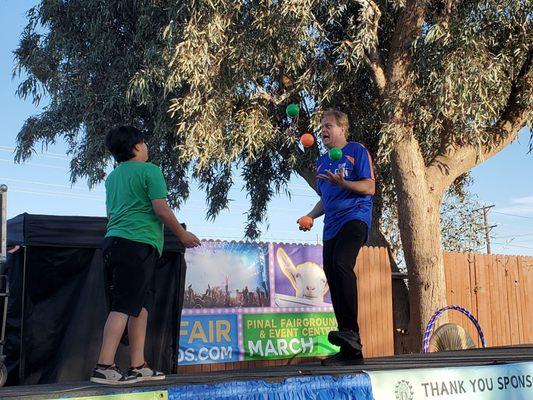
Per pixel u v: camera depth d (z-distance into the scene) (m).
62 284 5.41
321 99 10.81
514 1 9.62
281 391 3.37
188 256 8.25
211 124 9.88
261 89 10.78
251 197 14.01
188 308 8.13
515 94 11.27
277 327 8.89
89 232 5.52
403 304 11.13
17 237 5.38
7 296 4.62
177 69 9.40
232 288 8.57
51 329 5.32
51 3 12.36
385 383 3.74
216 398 3.16
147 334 5.64
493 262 12.26
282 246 9.12
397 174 10.30
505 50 10.62
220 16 9.55
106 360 3.58
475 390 4.16
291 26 9.54
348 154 4.60
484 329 11.81
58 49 12.45
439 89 9.30
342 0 9.64
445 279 11.35
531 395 4.53
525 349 6.62
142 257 3.76
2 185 4.71
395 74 10.25
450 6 9.68
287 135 11.00
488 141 10.99
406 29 10.14
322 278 9.45
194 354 8.11
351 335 4.38
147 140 12.42
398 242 18.56
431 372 3.96
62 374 5.29
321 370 3.72
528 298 12.79
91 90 12.40
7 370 5.05
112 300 3.74
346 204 4.53
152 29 11.21
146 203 3.85
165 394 3.03
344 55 10.10
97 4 11.98
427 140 10.55
